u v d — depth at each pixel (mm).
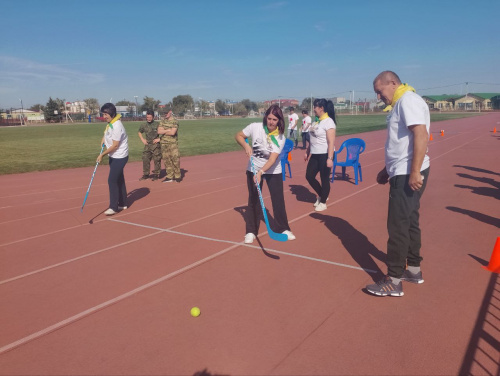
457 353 2672
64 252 4863
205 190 8617
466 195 7344
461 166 11039
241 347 2809
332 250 4680
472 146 16625
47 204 7574
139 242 5164
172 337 2959
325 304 3391
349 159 9234
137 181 10070
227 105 132250
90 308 3443
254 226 5090
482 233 5129
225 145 20750
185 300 3533
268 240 5098
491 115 65812
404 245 3422
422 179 3418
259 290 3686
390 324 3049
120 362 2688
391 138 3461
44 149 19719
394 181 3438
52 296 3691
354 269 4117
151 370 2596
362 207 6723
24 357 2779
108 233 5598
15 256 4766
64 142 24406
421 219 5812
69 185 9680
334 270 4102
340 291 3629
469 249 4582
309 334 2943
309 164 6520
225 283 3857
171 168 9719
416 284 3744
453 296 3480
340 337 2895
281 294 3594
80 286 3889
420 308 3285
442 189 7914
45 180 10492
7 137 30250
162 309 3383
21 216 6684
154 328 3092
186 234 5438
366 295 3541
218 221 6055
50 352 2830
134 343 2900
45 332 3088
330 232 5363
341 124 40938
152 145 10039
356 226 5617
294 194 8000
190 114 113875
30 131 41469
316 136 6371
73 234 5594
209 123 58688
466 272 3971
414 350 2717
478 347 2729
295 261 4367
